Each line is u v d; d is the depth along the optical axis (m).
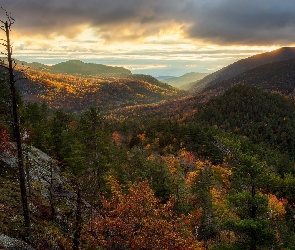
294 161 98.88
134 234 15.31
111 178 26.53
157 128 112.19
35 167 32.16
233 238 32.56
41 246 17.50
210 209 37.06
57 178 32.97
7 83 13.32
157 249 14.74
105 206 17.56
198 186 43.44
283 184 56.94
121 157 51.88
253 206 15.98
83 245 18.52
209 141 76.31
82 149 34.81
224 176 51.09
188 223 29.62
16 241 15.69
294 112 162.62
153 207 16.59
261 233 15.14
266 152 92.75
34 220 20.39
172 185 38.12
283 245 16.09
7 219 18.36
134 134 108.62
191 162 72.94
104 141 35.88
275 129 142.50
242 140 98.44
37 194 25.72
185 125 105.94
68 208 26.28
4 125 30.84
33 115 56.19
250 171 15.95
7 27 12.75
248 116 156.25
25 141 39.28
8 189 23.23
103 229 15.85
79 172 31.42
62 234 21.23
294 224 48.81
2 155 28.03
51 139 45.66
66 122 69.75
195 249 18.08
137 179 38.75
